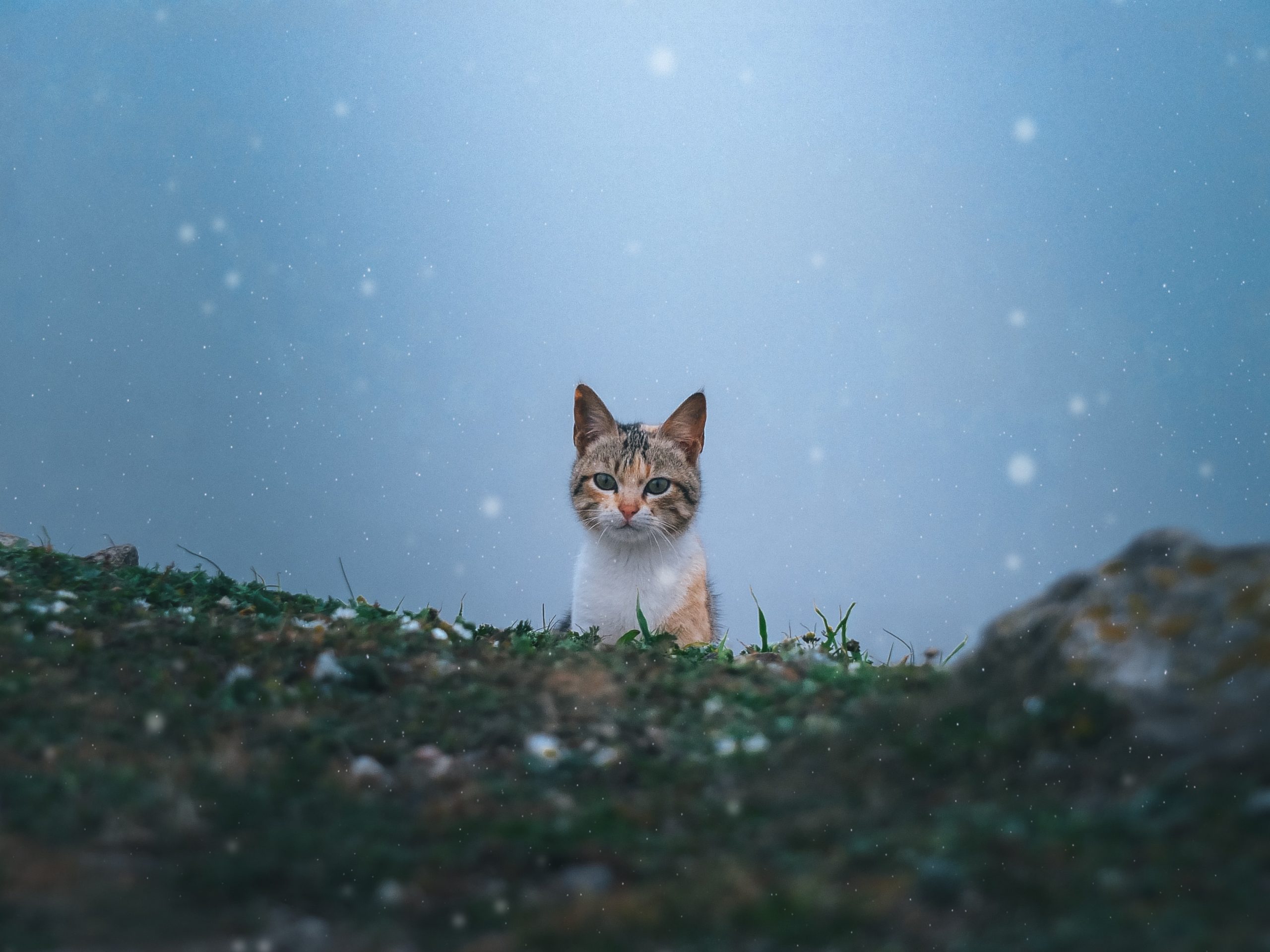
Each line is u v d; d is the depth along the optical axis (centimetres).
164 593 577
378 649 475
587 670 466
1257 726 288
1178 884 243
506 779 343
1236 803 266
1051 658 344
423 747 374
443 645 510
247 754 346
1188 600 325
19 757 329
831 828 295
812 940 240
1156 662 318
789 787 327
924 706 367
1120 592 343
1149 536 353
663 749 372
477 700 418
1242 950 215
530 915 256
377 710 404
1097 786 294
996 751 319
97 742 346
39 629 462
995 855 262
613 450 682
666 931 248
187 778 321
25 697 375
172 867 273
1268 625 303
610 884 274
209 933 248
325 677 431
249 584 631
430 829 301
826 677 465
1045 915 240
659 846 291
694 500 688
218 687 415
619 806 313
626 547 677
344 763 353
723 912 252
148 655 438
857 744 351
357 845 289
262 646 465
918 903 251
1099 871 251
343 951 244
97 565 627
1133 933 227
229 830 296
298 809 310
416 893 268
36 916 247
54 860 271
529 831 294
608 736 383
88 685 397
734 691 441
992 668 363
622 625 671
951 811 293
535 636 605
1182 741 296
